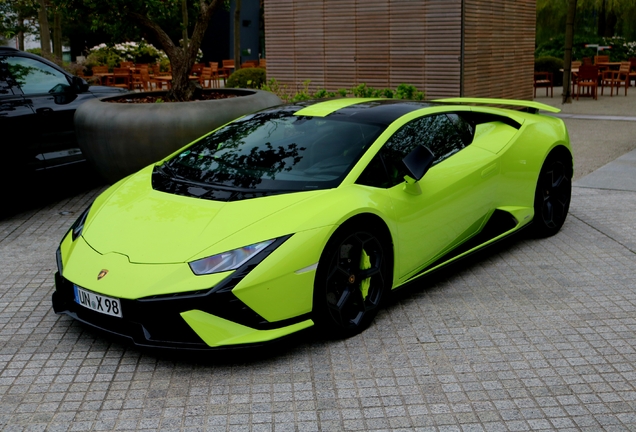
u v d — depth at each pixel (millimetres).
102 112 6555
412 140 4340
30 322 4109
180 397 3199
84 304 3539
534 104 5633
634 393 3166
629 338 3738
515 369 3406
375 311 3898
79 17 8305
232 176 4066
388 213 3900
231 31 29438
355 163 3971
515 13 12539
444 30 11180
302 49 12844
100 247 3674
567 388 3219
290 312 3436
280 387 3264
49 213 6734
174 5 8156
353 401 3131
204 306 3248
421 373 3375
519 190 5082
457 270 4836
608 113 13633
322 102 4879
